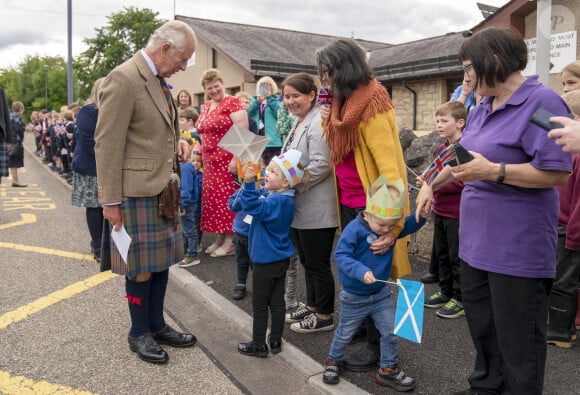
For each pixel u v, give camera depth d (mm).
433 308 4094
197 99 19203
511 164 2109
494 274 2275
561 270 3324
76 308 4098
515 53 2152
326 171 3293
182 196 5125
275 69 14844
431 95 12477
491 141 2225
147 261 3184
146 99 3113
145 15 37500
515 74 2221
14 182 11195
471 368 3084
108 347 3418
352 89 2889
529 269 2197
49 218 7832
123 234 3098
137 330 3328
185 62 3248
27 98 56125
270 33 20672
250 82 14984
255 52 17125
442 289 4074
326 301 3551
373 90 2895
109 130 2998
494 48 2148
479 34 2221
